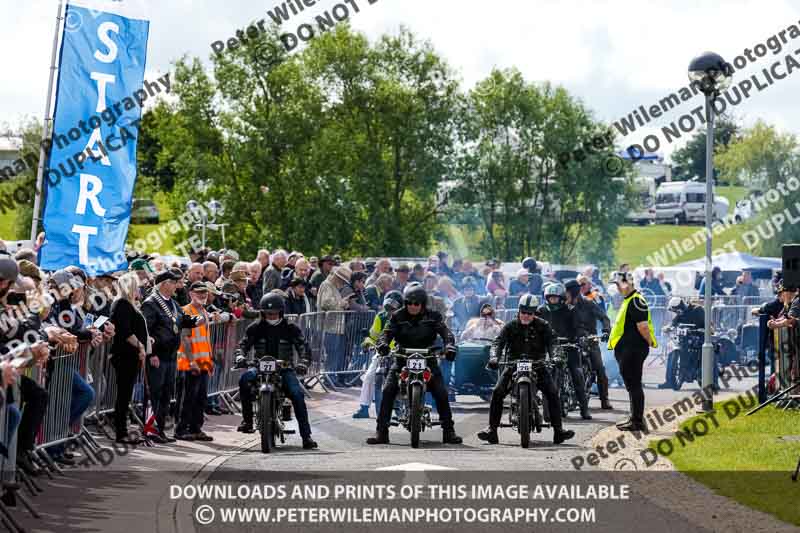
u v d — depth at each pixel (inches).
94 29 743.1
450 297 1154.0
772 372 906.7
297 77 2795.3
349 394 1026.1
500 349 729.0
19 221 2578.7
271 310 706.8
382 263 1165.1
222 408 879.7
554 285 860.6
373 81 2893.7
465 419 869.8
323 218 2768.2
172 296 796.0
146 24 759.1
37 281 582.9
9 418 468.1
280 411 703.1
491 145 2960.1
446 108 2930.6
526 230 2940.5
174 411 809.5
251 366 703.1
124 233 743.7
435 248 3014.3
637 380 753.0
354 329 1077.8
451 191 2955.2
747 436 708.0
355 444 721.0
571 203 2960.1
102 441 697.0
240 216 2802.7
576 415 885.8
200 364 729.6
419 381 707.4
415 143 2888.8
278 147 2802.7
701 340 1082.1
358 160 2839.6
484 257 2970.0
